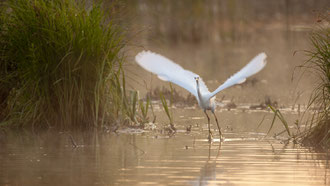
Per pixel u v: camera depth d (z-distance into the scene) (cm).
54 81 1407
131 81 2491
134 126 1448
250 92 2275
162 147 1162
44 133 1344
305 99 2002
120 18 1506
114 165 983
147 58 1056
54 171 934
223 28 4972
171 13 4459
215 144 1199
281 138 1275
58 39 1396
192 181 862
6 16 1461
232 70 2936
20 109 1456
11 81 1464
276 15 5450
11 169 948
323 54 1232
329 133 1202
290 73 2795
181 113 1736
